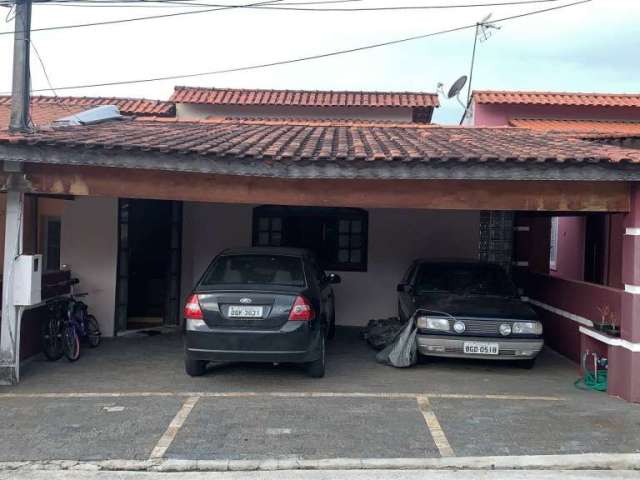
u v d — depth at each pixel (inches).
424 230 459.2
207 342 277.1
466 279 374.0
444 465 198.2
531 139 346.9
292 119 592.7
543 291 403.5
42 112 448.5
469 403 261.4
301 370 319.3
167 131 342.0
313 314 286.4
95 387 283.9
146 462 198.8
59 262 433.7
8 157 261.1
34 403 257.1
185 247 456.8
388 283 459.8
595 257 482.3
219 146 276.5
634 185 265.3
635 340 262.5
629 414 247.3
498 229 450.0
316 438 219.1
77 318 358.0
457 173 257.8
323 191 277.4
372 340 379.9
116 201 409.1
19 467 195.8
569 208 270.7
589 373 297.3
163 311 454.0
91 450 207.8
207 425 230.8
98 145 256.7
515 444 214.8
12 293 286.0
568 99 571.2
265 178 277.0
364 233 461.1
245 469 195.9
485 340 311.6
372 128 416.8
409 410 250.8
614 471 197.5
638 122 561.9
